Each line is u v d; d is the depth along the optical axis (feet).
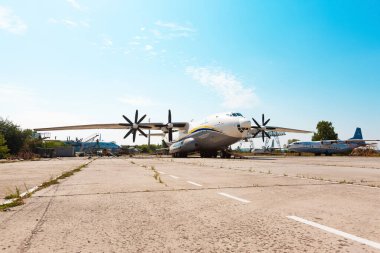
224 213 14.53
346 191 21.79
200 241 10.08
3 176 36.17
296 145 197.26
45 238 10.53
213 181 29.01
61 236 10.78
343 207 15.74
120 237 10.64
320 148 191.21
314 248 9.21
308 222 12.53
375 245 9.46
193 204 16.98
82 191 22.45
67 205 16.90
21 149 172.24
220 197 19.38
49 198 19.31
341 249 9.11
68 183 27.89
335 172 40.22
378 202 17.20
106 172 41.78
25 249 9.32
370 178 31.58
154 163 70.18
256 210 15.17
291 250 9.04
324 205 16.34
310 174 36.96
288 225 12.07
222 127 102.68
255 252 8.91
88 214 14.52
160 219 13.39
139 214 14.46
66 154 216.95
